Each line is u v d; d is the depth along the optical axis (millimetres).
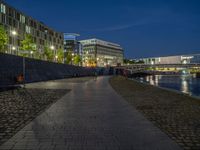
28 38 67250
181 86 80812
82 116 10016
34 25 85875
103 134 7148
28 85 33531
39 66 51812
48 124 8484
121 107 12703
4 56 34500
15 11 72812
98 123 8664
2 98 16938
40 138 6727
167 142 6371
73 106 12961
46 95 19188
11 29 70125
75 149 5766
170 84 89625
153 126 8219
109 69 141500
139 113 10828
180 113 10875
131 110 11695
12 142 6348
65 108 12242
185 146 6047
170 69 182125
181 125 8391
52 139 6621
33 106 12938
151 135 7055
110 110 11656
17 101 15203
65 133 7246
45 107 12578
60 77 66812
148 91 24906
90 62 159750
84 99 16438
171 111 11461
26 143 6262
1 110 11562
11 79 35219
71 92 22250
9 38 68812
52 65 62438
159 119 9438
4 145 6102
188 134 7188
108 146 6004
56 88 27531
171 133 7305
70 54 118250
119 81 51688
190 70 170000
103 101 15359
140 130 7652
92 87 29750
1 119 9375
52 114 10477
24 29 78250
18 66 39625
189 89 69562
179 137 6859
